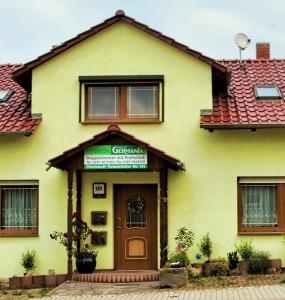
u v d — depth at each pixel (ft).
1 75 76.64
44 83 64.69
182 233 61.98
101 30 64.23
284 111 63.10
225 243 62.69
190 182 63.26
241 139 63.46
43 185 64.03
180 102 63.77
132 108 64.34
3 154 64.59
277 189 63.72
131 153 59.21
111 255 63.26
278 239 62.69
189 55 63.87
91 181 63.82
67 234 60.59
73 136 64.18
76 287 55.67
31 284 60.13
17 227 64.75
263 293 47.93
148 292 51.85
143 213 64.23
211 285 53.47
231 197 63.00
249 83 69.72
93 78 63.93
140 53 64.23
